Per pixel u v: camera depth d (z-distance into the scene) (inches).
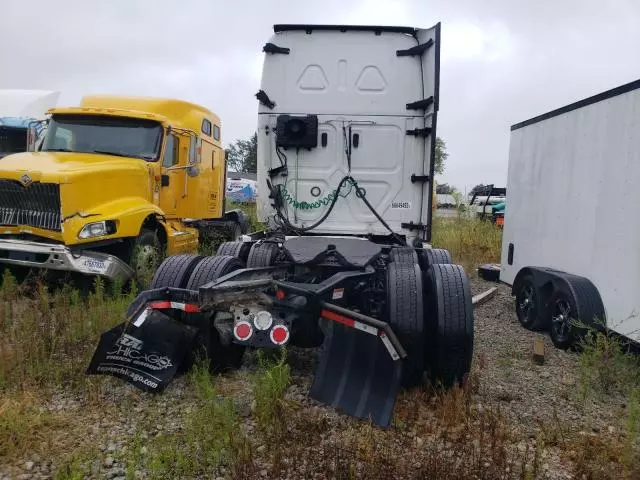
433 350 170.4
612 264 214.1
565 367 202.4
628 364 191.9
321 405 156.0
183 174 380.8
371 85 250.5
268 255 211.2
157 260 311.3
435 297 169.6
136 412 149.4
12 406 143.3
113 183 293.7
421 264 222.8
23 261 264.5
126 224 286.5
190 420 141.0
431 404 158.2
